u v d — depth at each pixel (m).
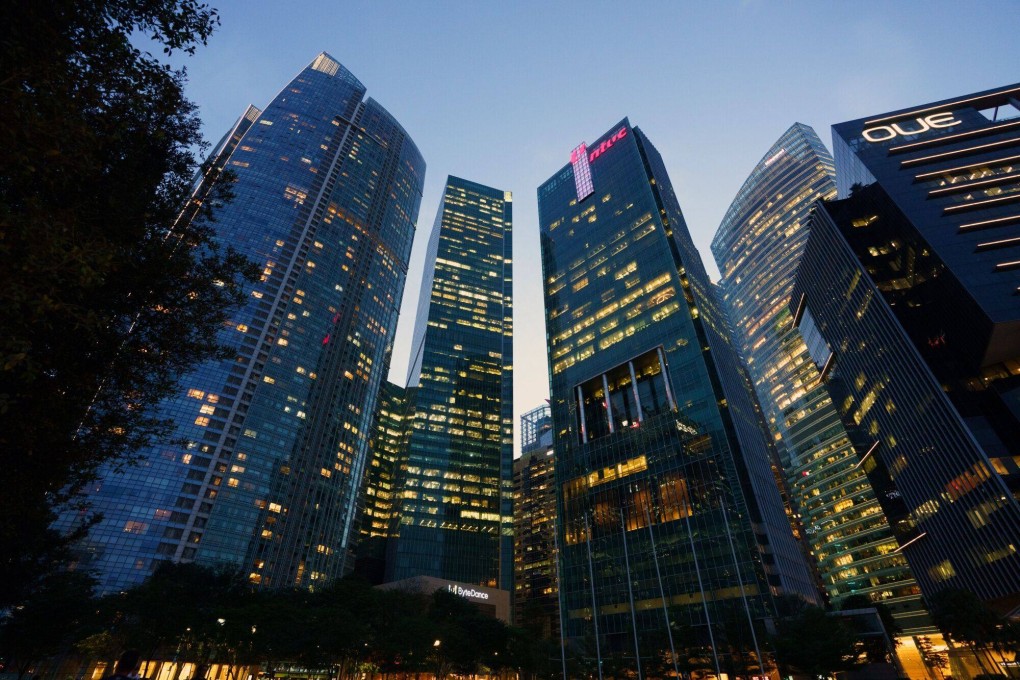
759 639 66.00
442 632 79.50
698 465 106.25
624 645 96.69
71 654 87.38
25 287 10.66
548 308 169.00
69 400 17.23
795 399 193.50
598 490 119.69
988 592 87.69
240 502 152.00
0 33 11.48
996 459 87.12
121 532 127.69
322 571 169.00
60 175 12.59
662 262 142.12
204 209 22.08
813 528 170.62
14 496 17.48
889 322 113.88
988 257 97.38
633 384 129.00
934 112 133.62
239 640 72.31
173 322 20.53
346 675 84.25
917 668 113.31
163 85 16.97
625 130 183.75
